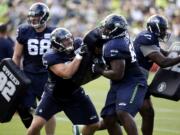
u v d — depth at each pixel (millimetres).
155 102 36094
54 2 57000
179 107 34344
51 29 23594
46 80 23422
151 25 22062
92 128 21453
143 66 22375
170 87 22266
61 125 28344
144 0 56656
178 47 22453
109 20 20641
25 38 23422
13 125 28094
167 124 29125
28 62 23531
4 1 55656
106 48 20500
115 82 21031
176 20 53125
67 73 20344
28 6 55938
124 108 20531
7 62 21750
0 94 21906
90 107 21250
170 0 55688
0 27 28266
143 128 23125
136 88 20781
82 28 56094
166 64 21719
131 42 21062
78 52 20500
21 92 21703
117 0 58000
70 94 20984
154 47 21938
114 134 21344
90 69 20703
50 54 20672
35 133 21078
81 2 57625
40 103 21172
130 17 56125
